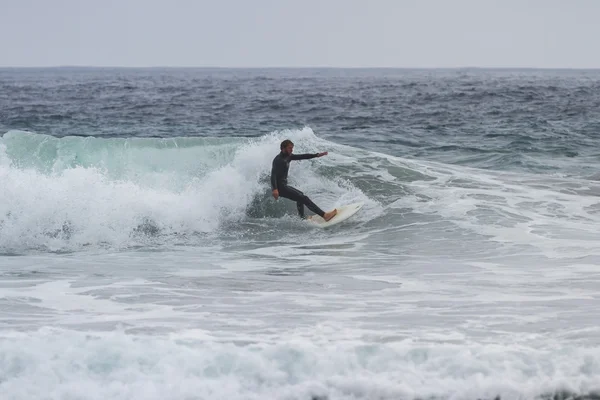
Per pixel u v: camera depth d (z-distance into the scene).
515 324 25.55
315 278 34.66
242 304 29.08
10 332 23.31
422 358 21.45
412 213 50.31
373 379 20.50
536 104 194.25
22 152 55.44
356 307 28.50
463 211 50.41
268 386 20.27
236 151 55.16
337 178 55.91
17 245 44.12
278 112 167.75
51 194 46.38
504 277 34.28
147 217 47.44
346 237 46.12
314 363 21.06
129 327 24.94
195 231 47.94
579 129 116.31
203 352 21.45
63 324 25.41
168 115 157.62
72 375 20.28
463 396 20.14
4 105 199.12
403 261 39.00
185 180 54.78
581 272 35.12
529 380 20.64
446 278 34.28
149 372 20.55
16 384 19.89
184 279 34.34
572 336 23.91
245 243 45.03
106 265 38.28
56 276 34.94
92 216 46.12
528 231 45.59
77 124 132.88
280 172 49.12
